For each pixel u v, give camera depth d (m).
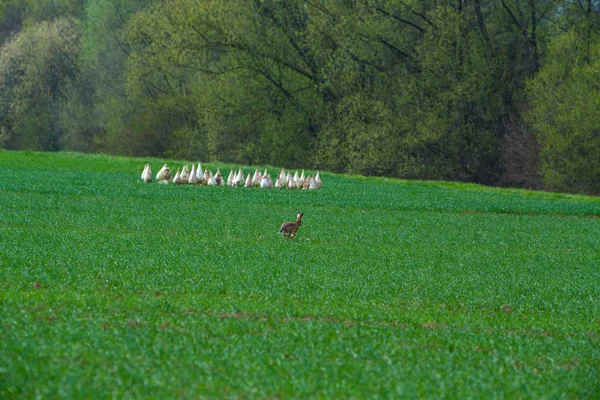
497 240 113.06
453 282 74.31
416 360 46.22
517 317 61.97
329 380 40.56
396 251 94.75
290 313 55.78
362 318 56.41
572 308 66.50
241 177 184.38
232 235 100.56
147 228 103.00
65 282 62.31
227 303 57.56
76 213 115.81
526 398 40.59
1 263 68.44
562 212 160.25
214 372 40.50
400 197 171.75
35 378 37.72
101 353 42.25
